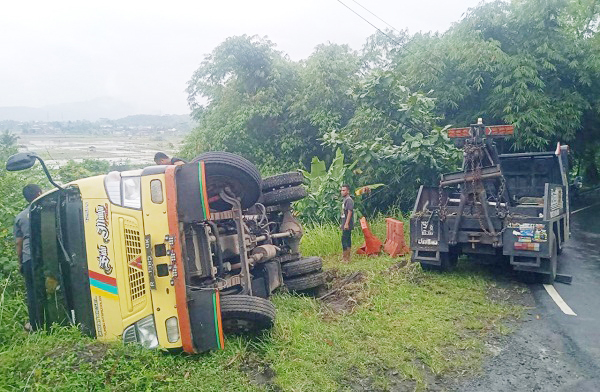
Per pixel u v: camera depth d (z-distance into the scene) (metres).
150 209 4.68
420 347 5.27
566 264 9.27
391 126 12.60
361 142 12.53
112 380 4.16
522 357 5.16
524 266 7.45
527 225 7.38
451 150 11.81
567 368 4.91
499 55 15.61
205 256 5.17
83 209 5.11
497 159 8.08
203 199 4.77
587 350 5.30
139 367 4.37
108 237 4.93
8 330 5.45
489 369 4.91
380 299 6.76
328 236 10.23
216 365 4.61
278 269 6.82
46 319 5.40
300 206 11.61
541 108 15.46
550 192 7.90
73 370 4.25
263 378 4.57
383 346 5.29
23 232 5.74
